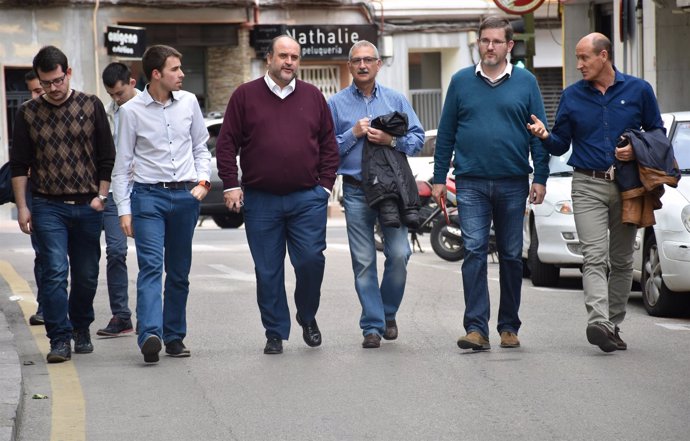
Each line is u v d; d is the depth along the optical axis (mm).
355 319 16594
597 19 37594
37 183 13547
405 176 13961
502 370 12703
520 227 13945
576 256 19734
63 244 13641
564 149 13953
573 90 13977
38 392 12078
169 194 13469
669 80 31000
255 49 42719
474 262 13820
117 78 15336
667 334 15102
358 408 11094
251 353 14000
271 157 13578
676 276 16312
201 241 30359
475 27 45500
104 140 13711
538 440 9852
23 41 40000
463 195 13844
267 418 10812
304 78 44031
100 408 11367
